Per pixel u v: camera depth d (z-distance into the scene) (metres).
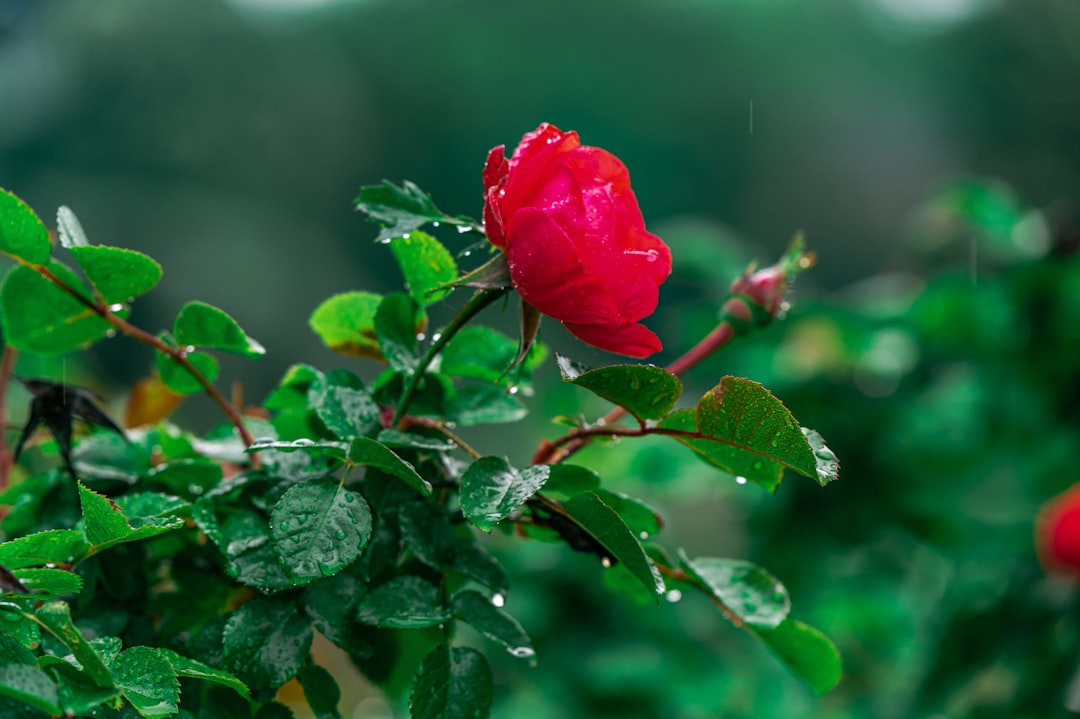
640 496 1.82
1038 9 13.65
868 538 1.76
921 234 1.90
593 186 0.70
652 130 14.62
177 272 9.87
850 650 1.91
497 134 14.23
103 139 10.45
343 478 0.69
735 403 0.67
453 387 0.75
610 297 0.69
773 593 0.74
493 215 0.70
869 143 14.32
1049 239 1.66
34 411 0.74
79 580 0.67
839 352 1.78
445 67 13.99
